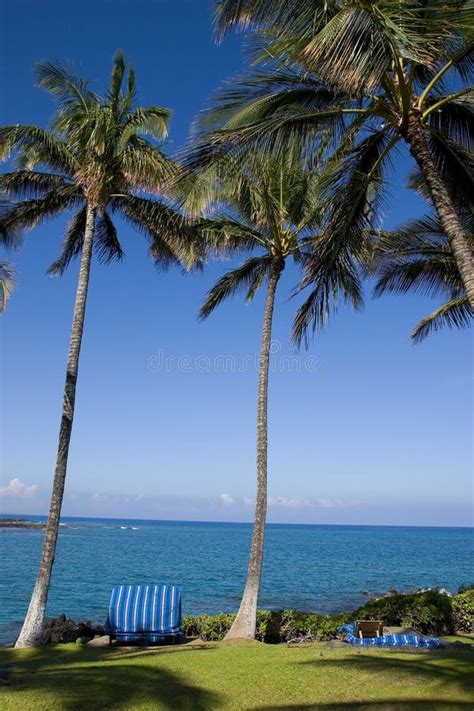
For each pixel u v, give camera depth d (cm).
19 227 1795
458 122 1102
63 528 15500
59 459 1478
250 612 1470
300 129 1016
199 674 935
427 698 785
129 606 1380
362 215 1140
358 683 869
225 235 1738
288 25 884
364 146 1088
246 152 1009
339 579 4125
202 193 994
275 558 6397
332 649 1179
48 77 1598
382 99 991
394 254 1783
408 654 1100
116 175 1647
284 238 1731
